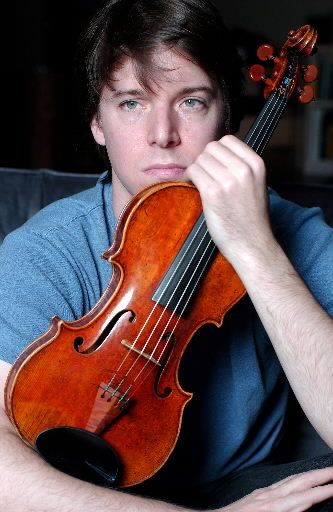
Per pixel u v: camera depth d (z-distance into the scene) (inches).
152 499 43.6
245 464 56.0
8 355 47.0
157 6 47.1
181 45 46.5
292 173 248.7
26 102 231.6
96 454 43.8
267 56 49.7
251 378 53.6
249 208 42.7
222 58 48.9
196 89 47.2
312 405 42.7
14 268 49.3
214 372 52.9
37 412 42.8
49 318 48.6
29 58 254.8
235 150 42.8
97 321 44.0
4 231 69.7
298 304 43.4
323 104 243.1
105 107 48.8
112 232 53.0
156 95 46.8
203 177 42.7
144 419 44.1
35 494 41.9
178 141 47.2
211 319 46.0
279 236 55.6
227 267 46.3
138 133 47.4
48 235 50.9
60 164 225.1
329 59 241.0
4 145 235.6
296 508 44.2
